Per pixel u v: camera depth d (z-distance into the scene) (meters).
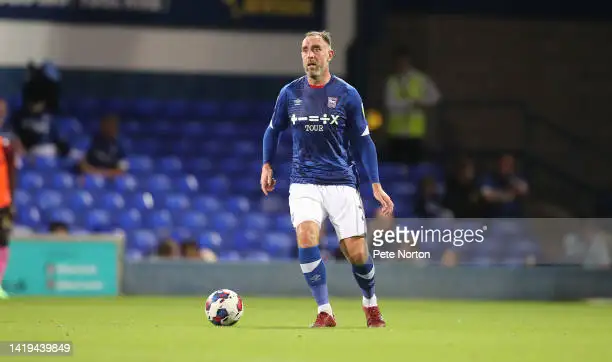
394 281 59.81
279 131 31.94
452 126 86.38
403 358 21.25
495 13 87.25
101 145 73.75
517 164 85.62
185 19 86.12
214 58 86.38
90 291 57.75
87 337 26.25
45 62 77.25
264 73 86.69
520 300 60.28
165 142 81.88
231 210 76.44
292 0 86.69
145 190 76.12
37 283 56.78
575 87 87.31
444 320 38.03
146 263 58.72
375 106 85.81
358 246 30.92
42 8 84.25
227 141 83.19
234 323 32.00
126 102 83.88
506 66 87.12
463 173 73.50
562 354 22.66
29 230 71.62
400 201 79.00
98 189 74.62
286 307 47.34
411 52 86.69
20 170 74.50
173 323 33.34
